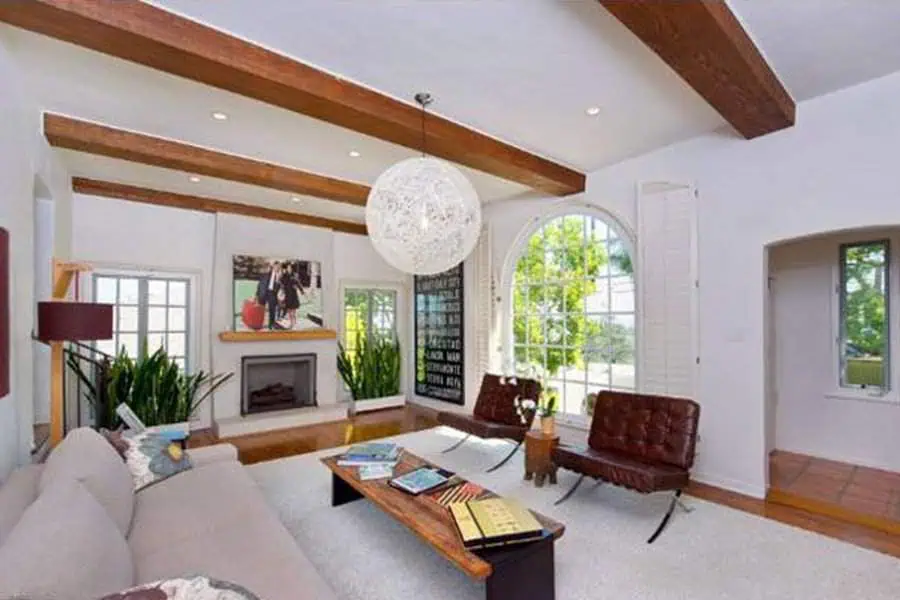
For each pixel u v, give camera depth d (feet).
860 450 13.64
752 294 11.79
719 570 8.18
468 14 7.45
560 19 7.59
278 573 5.54
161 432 10.16
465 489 8.54
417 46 8.34
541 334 17.57
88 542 4.71
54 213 12.66
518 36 8.04
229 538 6.44
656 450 10.77
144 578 5.48
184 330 18.78
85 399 16.07
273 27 7.78
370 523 10.03
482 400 15.55
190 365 18.76
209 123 11.50
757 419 11.68
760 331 11.68
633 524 10.00
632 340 14.69
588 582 7.80
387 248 11.20
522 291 18.34
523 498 11.44
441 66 9.01
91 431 8.05
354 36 8.04
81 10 6.60
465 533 6.60
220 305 18.99
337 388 22.66
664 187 13.50
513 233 18.39
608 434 11.76
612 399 12.07
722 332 12.35
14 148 8.45
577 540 9.27
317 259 21.68
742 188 11.96
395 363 23.22
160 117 11.14
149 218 17.76
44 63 8.66
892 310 13.08
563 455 11.14
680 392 13.12
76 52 8.32
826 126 10.55
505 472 13.35
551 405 12.61
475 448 15.84
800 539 9.29
